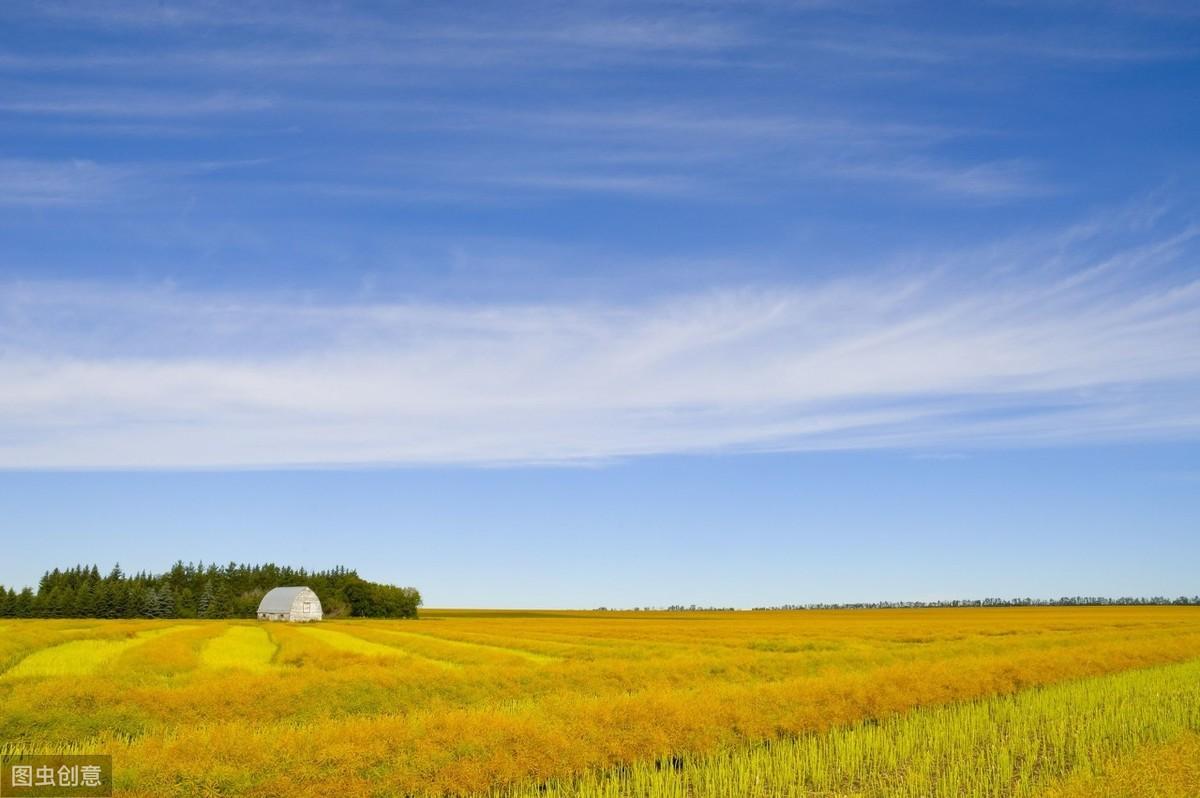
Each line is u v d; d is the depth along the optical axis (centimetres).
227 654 5450
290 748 1833
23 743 2297
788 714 2520
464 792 1820
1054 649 4659
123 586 14000
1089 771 1822
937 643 5956
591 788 1833
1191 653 4866
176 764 1709
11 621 8575
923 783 1822
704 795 1803
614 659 5034
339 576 17638
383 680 3431
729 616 15212
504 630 8988
